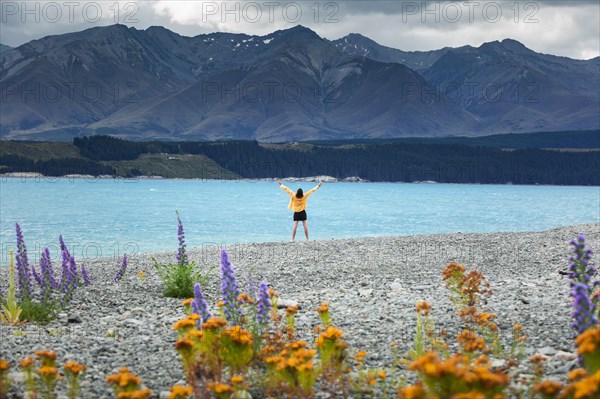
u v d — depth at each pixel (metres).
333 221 72.50
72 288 16.45
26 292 14.19
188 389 6.03
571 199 181.75
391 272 23.36
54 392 8.13
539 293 16.81
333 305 15.72
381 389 8.20
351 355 9.98
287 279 21.72
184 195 168.25
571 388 5.16
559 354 9.54
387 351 10.42
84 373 9.12
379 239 37.00
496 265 25.31
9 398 7.75
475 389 5.23
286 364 6.85
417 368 5.69
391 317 13.54
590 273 8.40
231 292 9.38
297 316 13.95
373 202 137.75
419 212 96.75
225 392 6.45
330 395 7.93
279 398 7.48
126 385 6.02
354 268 24.42
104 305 16.66
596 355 5.61
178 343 7.22
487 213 97.12
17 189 195.25
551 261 26.55
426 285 19.70
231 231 56.00
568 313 13.42
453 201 150.25
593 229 43.91
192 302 9.11
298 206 36.22
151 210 93.25
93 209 94.44
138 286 20.09
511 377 8.33
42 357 7.32
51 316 14.45
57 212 85.94
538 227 67.38
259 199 145.62
